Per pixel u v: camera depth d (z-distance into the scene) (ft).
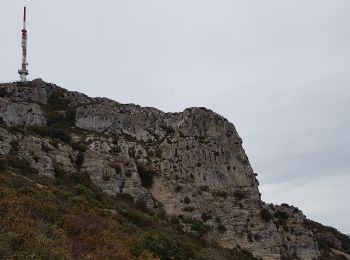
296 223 271.90
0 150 188.85
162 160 262.06
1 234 68.69
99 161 226.79
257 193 260.01
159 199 235.40
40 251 67.46
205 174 259.39
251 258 209.77
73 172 212.84
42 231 82.07
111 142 268.82
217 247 202.59
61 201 135.33
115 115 301.84
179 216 225.35
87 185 204.23
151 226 168.96
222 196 250.16
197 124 285.64
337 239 341.62
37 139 215.72
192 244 161.89
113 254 89.04
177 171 256.52
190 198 236.84
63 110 318.04
